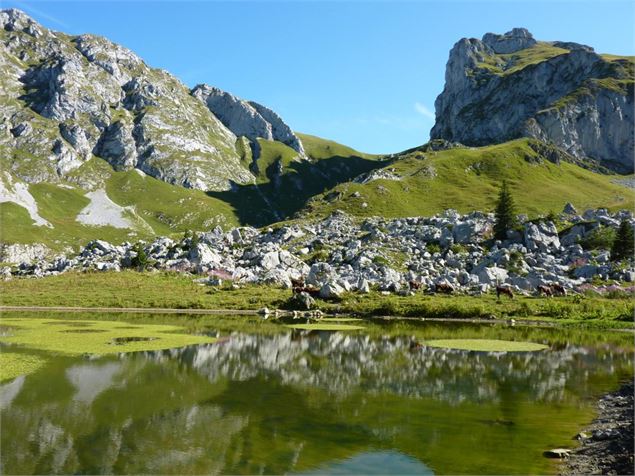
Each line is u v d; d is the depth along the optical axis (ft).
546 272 287.28
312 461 57.67
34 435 65.51
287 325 190.29
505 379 101.65
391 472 54.39
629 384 97.50
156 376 100.01
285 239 429.38
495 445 63.41
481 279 283.79
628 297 244.22
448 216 446.19
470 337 161.58
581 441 64.59
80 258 404.36
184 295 270.26
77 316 211.82
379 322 205.26
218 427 69.46
